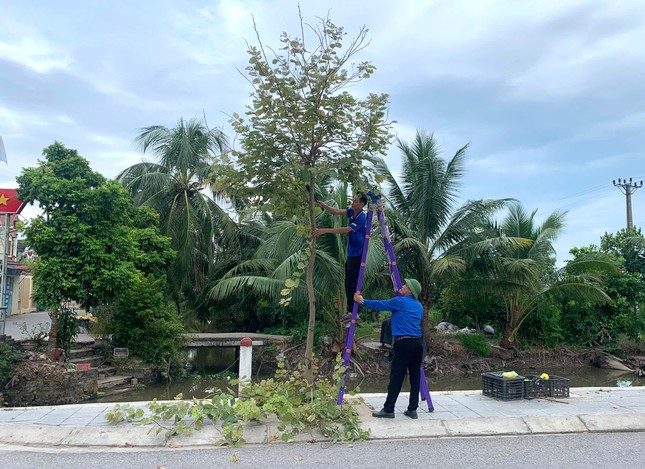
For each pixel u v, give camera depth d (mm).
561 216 21062
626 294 21359
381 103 6785
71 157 14734
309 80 6516
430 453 5547
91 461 5301
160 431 6098
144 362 16016
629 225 34375
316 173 6449
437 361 18734
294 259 15891
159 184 22156
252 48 6441
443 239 18375
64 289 13539
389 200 18141
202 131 23281
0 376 12070
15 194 14766
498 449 5695
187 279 22969
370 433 6203
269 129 6500
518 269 18141
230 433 5883
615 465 5141
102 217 14555
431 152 18641
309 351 7309
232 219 23953
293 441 5988
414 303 6844
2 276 14742
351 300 7316
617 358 20812
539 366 20281
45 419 6832
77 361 14797
